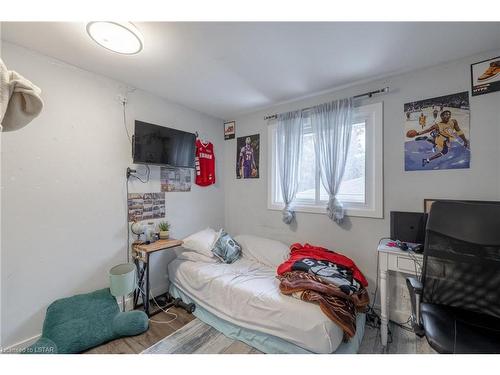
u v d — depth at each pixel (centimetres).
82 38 153
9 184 157
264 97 256
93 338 164
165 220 260
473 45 159
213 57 177
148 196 243
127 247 224
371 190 218
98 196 203
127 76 209
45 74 172
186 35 151
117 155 217
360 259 222
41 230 170
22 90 80
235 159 328
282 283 175
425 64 185
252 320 169
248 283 191
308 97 255
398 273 200
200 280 210
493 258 117
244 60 182
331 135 230
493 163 164
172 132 252
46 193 173
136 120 221
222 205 336
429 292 131
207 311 201
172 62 185
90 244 197
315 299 152
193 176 293
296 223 266
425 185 189
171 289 247
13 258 158
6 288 155
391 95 206
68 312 170
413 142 194
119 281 184
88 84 196
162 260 257
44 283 172
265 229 295
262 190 298
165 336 181
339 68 193
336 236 236
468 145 172
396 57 175
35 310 167
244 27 143
